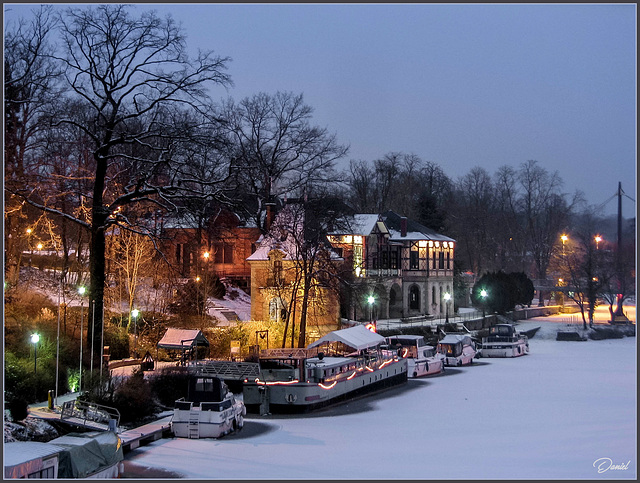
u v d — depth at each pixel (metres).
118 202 45.28
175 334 49.72
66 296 58.34
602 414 44.72
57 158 58.59
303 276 62.94
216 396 36.69
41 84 48.06
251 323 61.75
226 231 69.81
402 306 90.06
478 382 59.16
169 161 44.53
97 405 35.09
